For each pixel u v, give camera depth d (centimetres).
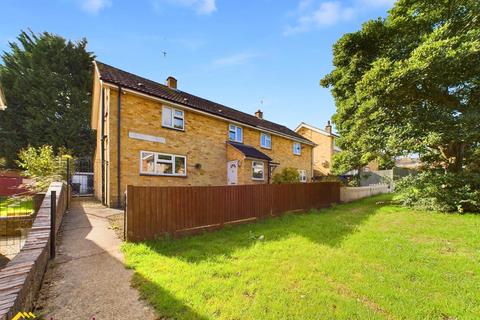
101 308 303
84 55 2792
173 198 647
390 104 1002
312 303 311
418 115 998
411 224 767
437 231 668
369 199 1516
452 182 970
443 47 777
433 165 1180
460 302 316
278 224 809
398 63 875
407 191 1092
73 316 286
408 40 1059
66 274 394
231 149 1493
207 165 1410
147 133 1145
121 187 1039
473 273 407
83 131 2591
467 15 896
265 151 1872
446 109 952
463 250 527
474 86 959
